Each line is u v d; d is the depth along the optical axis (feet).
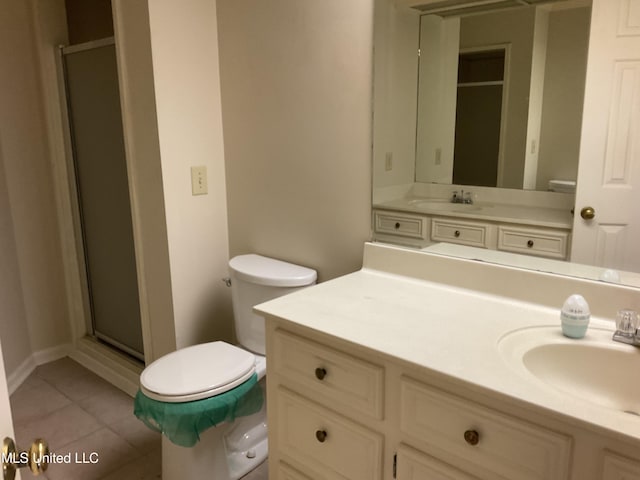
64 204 9.21
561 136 4.54
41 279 9.23
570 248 4.63
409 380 3.79
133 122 6.79
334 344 4.25
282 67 6.33
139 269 7.32
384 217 5.75
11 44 8.34
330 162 6.10
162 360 5.95
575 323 4.04
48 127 8.89
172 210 6.78
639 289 4.28
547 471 3.21
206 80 6.95
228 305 7.79
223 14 6.83
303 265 6.64
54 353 9.57
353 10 5.56
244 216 7.27
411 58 5.28
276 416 4.92
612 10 4.14
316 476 4.67
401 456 3.95
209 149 7.14
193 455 5.77
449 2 5.00
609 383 3.91
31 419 7.66
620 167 4.29
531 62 4.60
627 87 4.16
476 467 3.55
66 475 6.45
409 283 5.46
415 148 5.38
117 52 6.70
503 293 4.95
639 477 2.90
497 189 4.95
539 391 3.25
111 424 7.54
